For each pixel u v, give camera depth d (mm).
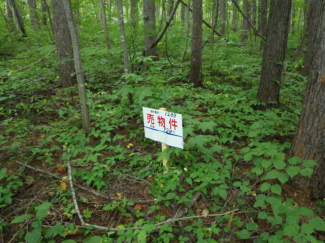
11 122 3963
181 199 2527
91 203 2637
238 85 6773
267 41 4727
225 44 7477
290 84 6125
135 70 5426
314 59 2459
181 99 5164
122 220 2449
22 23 8898
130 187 2875
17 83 4621
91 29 9719
